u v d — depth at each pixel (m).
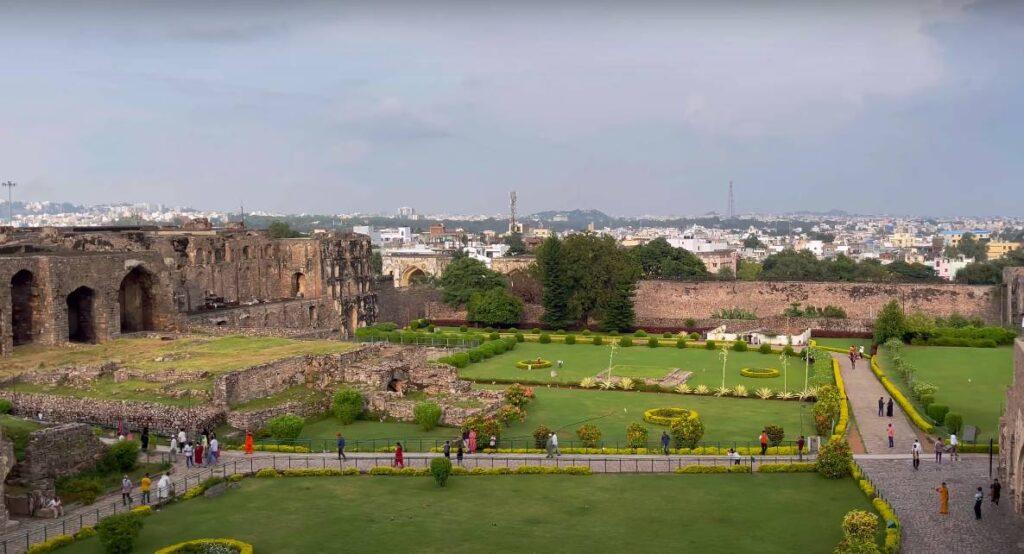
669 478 59.72
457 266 167.75
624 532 49.25
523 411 80.19
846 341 133.12
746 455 65.50
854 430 73.88
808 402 86.81
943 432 71.75
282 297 146.50
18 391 78.00
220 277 135.12
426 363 98.50
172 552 45.62
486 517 52.00
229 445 67.50
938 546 46.56
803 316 150.75
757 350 123.06
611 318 144.25
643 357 117.69
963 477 59.12
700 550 46.38
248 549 45.91
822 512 52.25
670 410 80.06
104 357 90.94
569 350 125.94
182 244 131.25
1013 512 51.94
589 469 61.00
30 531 49.38
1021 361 51.97
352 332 151.62
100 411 73.00
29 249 107.56
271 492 57.00
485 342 125.31
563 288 147.75
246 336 107.50
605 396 90.38
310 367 86.06
